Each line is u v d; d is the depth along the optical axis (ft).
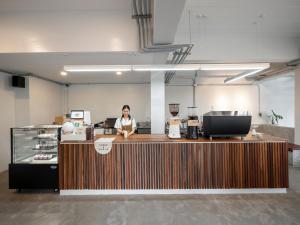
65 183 11.82
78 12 11.39
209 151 11.73
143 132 24.06
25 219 9.29
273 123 26.14
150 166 11.80
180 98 26.58
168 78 23.21
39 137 12.48
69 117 13.75
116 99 26.40
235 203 10.59
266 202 10.66
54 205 10.59
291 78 26.30
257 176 11.72
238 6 10.65
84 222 9.02
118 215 9.55
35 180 12.03
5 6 10.71
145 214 9.62
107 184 11.84
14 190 12.53
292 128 19.62
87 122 13.00
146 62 14.53
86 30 11.37
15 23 11.34
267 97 26.53
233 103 26.50
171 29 8.84
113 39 11.37
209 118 11.55
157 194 11.78
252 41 14.65
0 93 16.87
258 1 10.16
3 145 17.02
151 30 9.95
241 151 11.70
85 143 11.82
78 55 12.26
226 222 8.90
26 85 19.06
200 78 26.37
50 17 11.37
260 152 11.72
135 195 11.69
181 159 11.76
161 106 18.08
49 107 22.82
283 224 8.71
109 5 10.80
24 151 12.87
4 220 9.21
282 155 11.75
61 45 11.37
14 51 11.33
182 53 12.42
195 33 14.35
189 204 10.53
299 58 14.80
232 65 12.57
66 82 25.22
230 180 11.72
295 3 10.38
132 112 26.40
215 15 11.62
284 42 14.82
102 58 13.24
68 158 11.84
